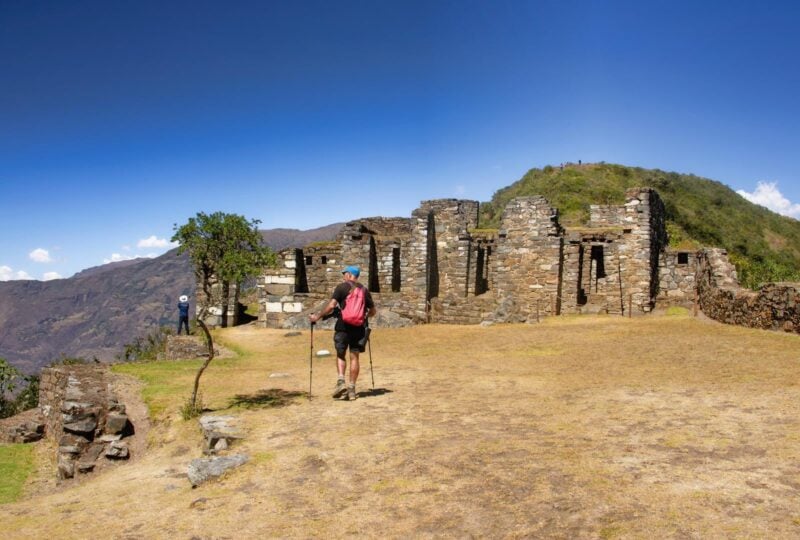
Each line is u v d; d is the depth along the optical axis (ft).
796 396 28.14
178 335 73.05
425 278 80.69
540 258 82.17
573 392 32.27
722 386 31.45
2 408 72.95
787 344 44.34
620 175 205.36
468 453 22.31
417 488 19.27
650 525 15.30
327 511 18.06
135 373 46.39
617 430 24.17
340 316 33.40
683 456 20.43
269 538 16.51
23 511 20.99
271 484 20.63
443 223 89.30
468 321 75.61
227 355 57.67
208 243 35.35
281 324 83.87
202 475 21.72
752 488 17.28
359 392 35.40
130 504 20.52
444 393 33.96
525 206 83.56
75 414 33.78
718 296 65.57
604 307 81.71
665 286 83.41
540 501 17.39
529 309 77.56
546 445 22.68
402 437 25.13
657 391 31.12
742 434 22.53
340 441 25.08
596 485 18.25
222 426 28.35
